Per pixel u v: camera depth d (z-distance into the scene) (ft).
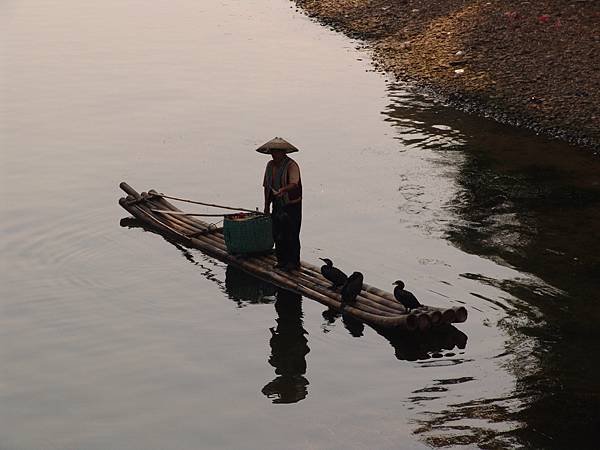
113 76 113.19
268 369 51.49
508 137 87.35
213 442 44.80
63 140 91.15
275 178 61.26
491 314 56.08
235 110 99.19
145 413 47.50
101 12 151.64
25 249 67.77
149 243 68.39
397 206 73.10
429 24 122.52
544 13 111.14
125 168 83.56
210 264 64.85
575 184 76.02
